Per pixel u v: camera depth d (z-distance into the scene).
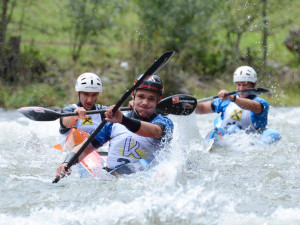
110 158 18.72
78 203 15.07
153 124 17.59
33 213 14.25
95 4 50.22
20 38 47.09
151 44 51.19
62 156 22.59
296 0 52.09
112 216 14.05
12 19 48.72
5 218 13.82
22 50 48.69
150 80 18.02
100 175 18.08
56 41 53.31
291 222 13.66
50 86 46.44
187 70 51.88
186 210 14.45
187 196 15.41
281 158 22.45
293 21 51.88
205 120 35.88
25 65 46.69
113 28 51.72
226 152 23.88
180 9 50.25
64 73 48.41
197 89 49.28
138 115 18.36
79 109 19.92
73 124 23.27
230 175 18.92
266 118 27.98
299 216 14.12
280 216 14.12
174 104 19.50
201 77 51.50
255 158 22.36
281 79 50.25
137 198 15.30
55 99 44.81
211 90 49.34
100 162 19.20
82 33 50.44
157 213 14.25
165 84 49.19
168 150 18.33
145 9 50.34
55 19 51.69
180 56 51.66
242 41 56.97
